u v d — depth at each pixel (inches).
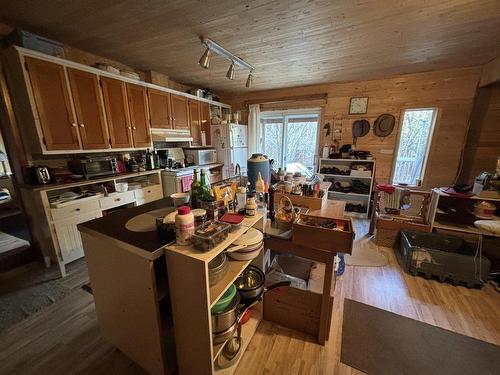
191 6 64.3
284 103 168.4
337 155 147.9
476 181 91.2
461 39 85.7
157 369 44.4
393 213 111.4
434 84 125.6
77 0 61.2
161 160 134.2
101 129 98.9
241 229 44.6
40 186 79.3
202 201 47.6
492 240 90.9
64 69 84.4
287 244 54.1
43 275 84.2
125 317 45.3
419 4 63.2
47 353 54.0
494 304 69.2
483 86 115.5
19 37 73.9
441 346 55.2
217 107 178.7
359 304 69.5
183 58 106.9
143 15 69.2
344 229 51.1
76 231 86.8
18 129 82.6
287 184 77.8
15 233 115.2
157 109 125.6
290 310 59.2
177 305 39.4
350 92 146.4
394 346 55.3
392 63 112.4
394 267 89.7
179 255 35.5
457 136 125.9
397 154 141.7
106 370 49.9
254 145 182.2
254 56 102.6
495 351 53.9
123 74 107.3
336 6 64.4
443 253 78.9
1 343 56.6
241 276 58.6
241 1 61.9
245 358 52.5
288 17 70.3
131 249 37.4
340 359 52.2
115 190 102.1
